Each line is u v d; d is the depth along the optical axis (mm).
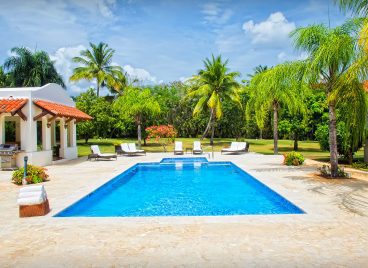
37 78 37281
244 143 24188
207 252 4961
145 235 5777
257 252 4941
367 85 11078
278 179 11820
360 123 11453
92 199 9977
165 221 6641
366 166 16531
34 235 5867
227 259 4691
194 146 24250
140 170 17250
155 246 5234
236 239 5523
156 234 5828
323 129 19953
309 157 22438
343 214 7043
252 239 5516
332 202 8141
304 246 5180
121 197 10750
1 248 5250
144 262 4621
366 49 7934
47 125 17781
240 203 9633
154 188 12328
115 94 46344
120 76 44469
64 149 19812
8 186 11086
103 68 44531
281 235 5711
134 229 6137
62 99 20672
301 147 32375
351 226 6211
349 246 5168
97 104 30969
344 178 11891
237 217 6895
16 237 5770
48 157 17562
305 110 22328
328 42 10477
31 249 5184
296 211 7777
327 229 6031
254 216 6949
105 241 5504
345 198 8602
